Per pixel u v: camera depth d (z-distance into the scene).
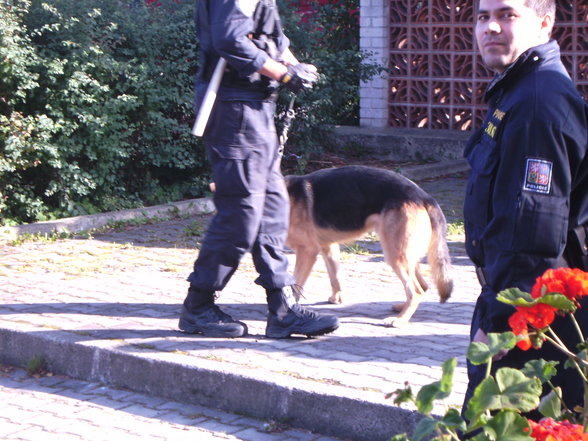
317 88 13.68
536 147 3.20
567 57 15.05
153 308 7.30
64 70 11.30
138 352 6.07
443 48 16.50
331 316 6.43
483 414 2.44
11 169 10.85
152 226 11.35
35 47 11.16
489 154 3.39
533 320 2.70
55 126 11.12
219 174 6.04
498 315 3.25
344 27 18.08
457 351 6.06
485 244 3.34
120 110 11.76
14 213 11.52
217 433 5.27
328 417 5.22
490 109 3.51
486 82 15.88
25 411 5.69
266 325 6.56
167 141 12.71
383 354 6.00
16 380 6.35
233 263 6.29
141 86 11.90
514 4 3.37
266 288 6.42
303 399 5.31
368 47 17.00
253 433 5.29
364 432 5.10
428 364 5.75
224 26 5.66
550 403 2.77
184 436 5.22
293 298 6.45
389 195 6.82
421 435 2.41
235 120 5.91
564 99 3.22
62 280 8.41
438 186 13.88
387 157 16.16
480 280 3.57
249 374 5.57
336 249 7.48
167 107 12.22
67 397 5.96
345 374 5.56
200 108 5.88
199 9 6.01
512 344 2.49
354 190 6.95
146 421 5.49
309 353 6.03
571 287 2.73
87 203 11.77
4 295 7.79
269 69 5.78
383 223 6.80
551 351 3.32
